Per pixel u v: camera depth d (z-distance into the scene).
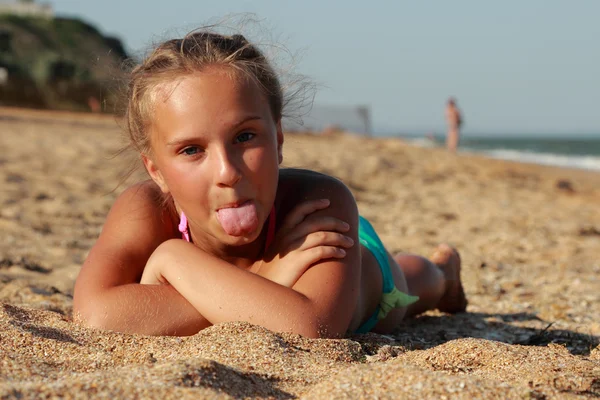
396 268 2.51
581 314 3.03
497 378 1.62
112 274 2.05
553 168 17.12
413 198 8.12
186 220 2.09
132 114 1.99
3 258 3.71
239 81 1.78
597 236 5.92
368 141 18.53
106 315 1.91
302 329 1.84
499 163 15.81
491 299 3.37
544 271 4.15
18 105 37.50
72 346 1.74
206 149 1.77
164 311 1.92
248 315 1.85
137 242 2.13
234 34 1.99
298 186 2.11
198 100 1.75
